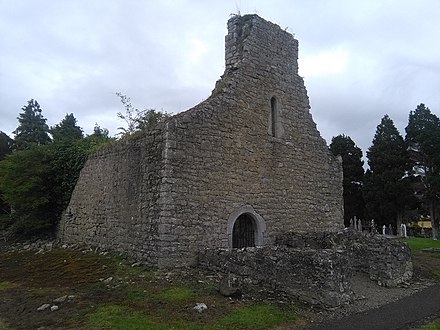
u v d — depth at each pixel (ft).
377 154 135.64
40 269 45.50
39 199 68.90
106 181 56.08
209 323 26.66
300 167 56.18
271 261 36.06
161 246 40.29
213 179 45.39
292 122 56.29
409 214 147.43
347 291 34.30
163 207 40.86
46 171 70.08
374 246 44.70
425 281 45.85
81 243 60.03
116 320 26.58
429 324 28.19
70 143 74.74
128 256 45.93
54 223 70.85
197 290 33.42
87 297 32.24
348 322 28.60
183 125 43.52
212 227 44.37
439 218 132.46
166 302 30.30
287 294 34.24
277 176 52.80
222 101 47.83
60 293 34.24
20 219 71.51
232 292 32.30
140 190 45.88
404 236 117.08
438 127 135.64
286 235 50.98
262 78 53.11
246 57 51.55
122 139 54.95
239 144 48.80
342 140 153.17
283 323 27.81
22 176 68.85
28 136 148.15
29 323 26.96
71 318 27.45
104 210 55.36
